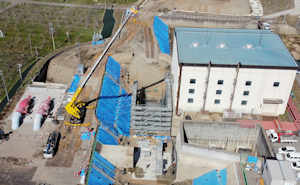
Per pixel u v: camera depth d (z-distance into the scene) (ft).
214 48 321.73
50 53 428.97
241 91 311.27
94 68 381.81
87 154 279.28
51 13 549.54
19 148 282.15
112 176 273.13
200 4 565.12
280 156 296.10
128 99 355.77
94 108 323.57
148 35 459.32
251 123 291.58
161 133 322.34
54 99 338.54
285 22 526.57
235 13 544.62
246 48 323.57
